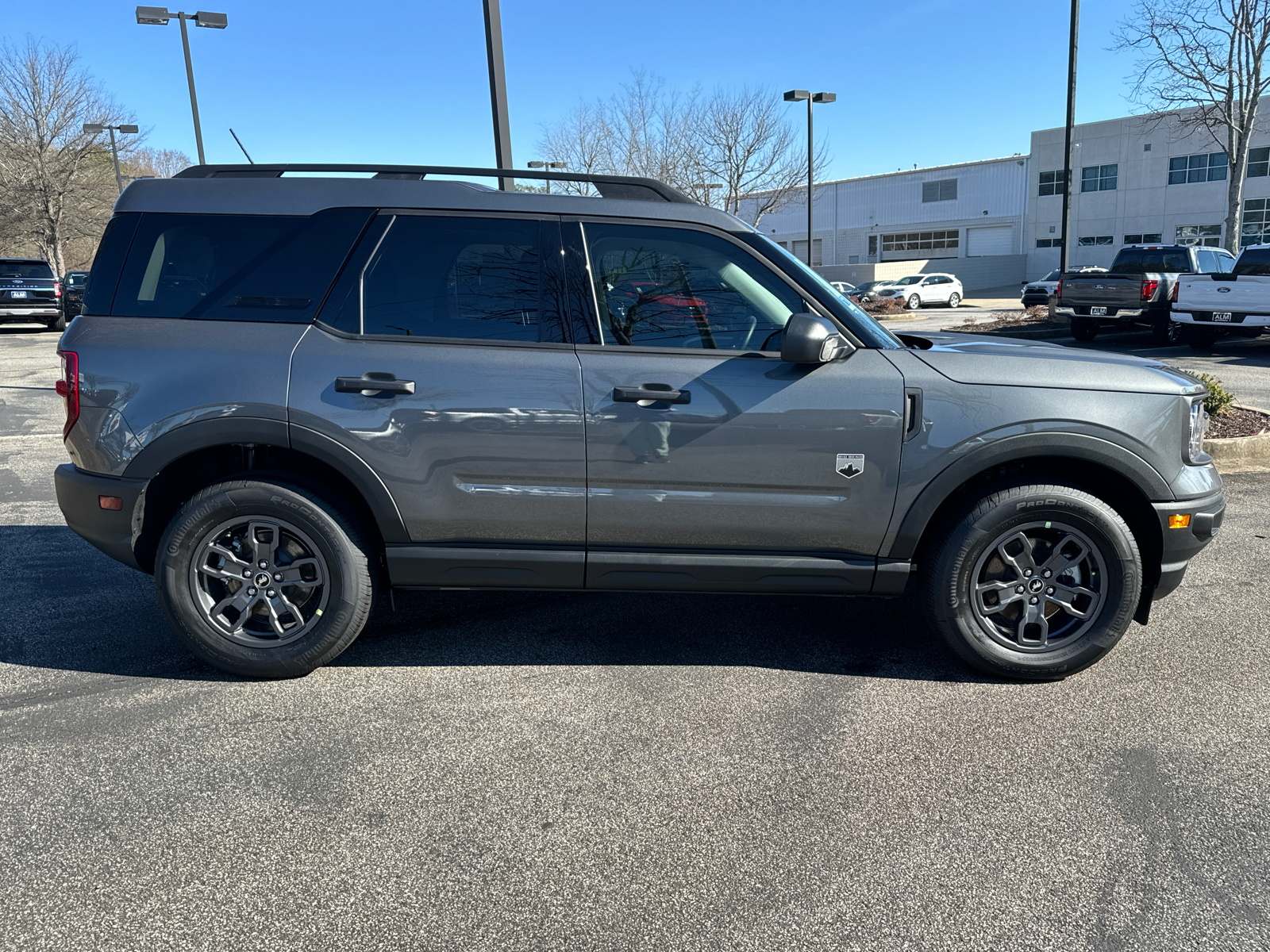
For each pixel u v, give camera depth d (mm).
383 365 3355
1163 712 3379
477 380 3352
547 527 3457
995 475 3576
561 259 3443
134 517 3416
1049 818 2715
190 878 2418
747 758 3049
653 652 3930
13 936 2195
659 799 2809
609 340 3414
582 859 2516
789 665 3801
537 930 2240
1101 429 3361
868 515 3432
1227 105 28141
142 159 63469
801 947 2188
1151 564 3596
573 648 3971
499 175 3525
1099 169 47688
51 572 4902
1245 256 14773
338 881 2412
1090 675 3699
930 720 3322
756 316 3447
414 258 3453
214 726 3246
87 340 3402
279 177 3533
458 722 3293
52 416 10344
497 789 2855
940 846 2582
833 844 2586
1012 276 52719
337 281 3428
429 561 3490
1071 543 3533
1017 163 53594
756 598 4613
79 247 55281
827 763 3021
